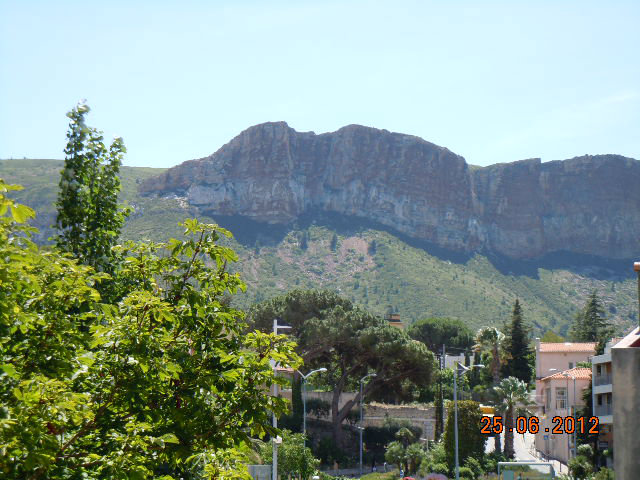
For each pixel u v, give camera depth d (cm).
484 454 9531
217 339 1712
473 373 15075
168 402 1593
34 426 1263
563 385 10906
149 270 1831
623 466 1127
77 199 2211
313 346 10888
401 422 12319
